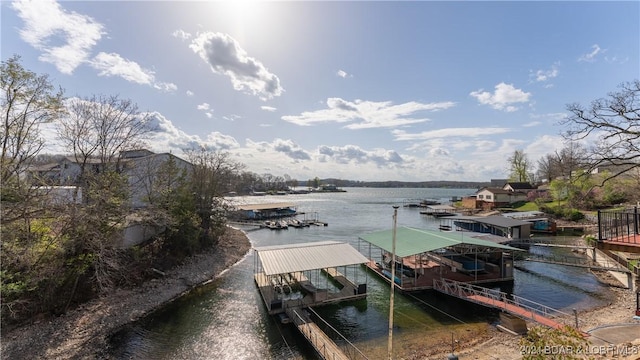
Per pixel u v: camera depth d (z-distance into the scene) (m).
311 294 25.25
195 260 35.34
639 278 26.78
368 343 19.11
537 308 23.78
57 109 20.53
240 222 73.50
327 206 124.88
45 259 19.41
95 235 20.69
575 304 24.41
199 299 26.36
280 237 56.44
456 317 22.45
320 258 26.14
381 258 38.19
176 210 34.34
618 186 49.84
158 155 41.56
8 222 15.95
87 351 17.98
